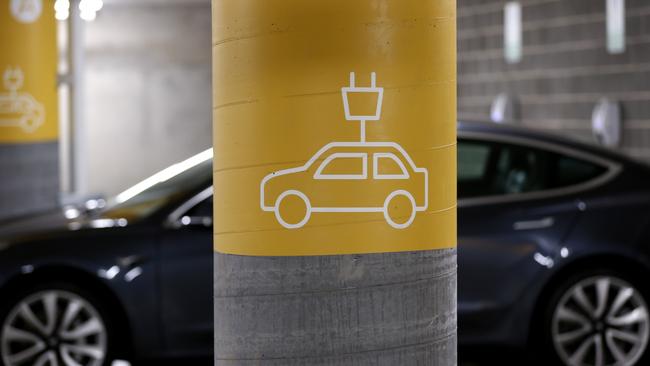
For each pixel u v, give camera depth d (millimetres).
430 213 3916
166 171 10086
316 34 3801
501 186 9617
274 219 3857
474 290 9391
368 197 3840
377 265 3854
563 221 9508
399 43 3848
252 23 3848
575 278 9523
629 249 9531
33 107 12734
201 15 33188
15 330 9289
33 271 9250
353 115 3822
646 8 16844
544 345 9523
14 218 9977
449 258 4004
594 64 17938
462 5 21375
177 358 9328
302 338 3861
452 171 3998
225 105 3949
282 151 3840
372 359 3857
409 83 3861
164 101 33312
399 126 3857
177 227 9320
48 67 12852
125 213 9570
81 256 9211
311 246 3840
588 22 18016
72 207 10250
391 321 3869
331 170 3826
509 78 20078
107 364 9320
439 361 3965
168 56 33188
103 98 33250
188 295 9281
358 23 3809
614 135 17453
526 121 19703
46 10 12766
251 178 3887
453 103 3996
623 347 9789
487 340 9453
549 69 19031
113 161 33438
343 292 3840
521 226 9461
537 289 9453
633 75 17141
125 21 33062
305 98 3818
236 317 3941
